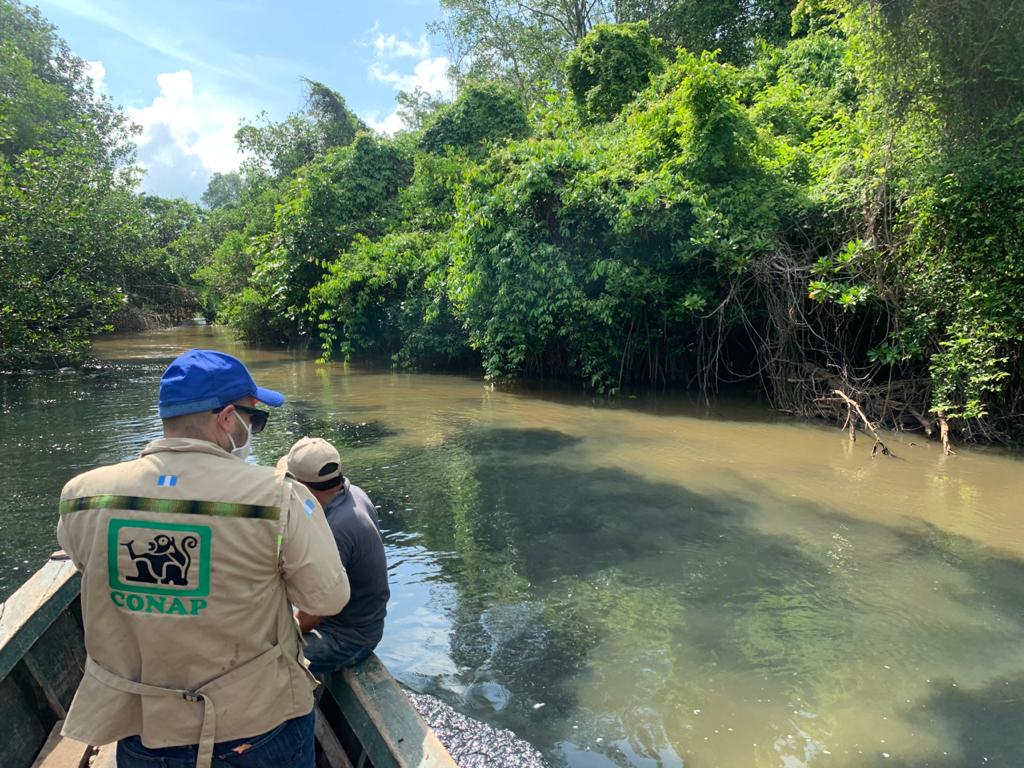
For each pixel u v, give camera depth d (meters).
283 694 1.88
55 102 23.92
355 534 3.12
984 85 8.66
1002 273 8.38
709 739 3.39
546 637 4.35
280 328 22.78
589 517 6.36
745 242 11.05
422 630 4.44
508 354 13.40
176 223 38.34
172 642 1.74
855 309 10.10
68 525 1.78
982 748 3.32
